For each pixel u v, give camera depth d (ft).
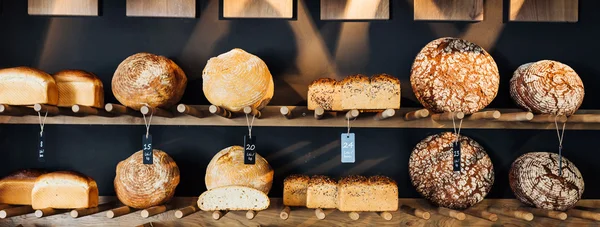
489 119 7.11
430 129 8.23
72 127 8.21
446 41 7.77
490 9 8.30
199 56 8.24
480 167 7.73
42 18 8.25
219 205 7.07
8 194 7.45
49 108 6.71
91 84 7.30
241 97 7.00
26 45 8.23
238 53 7.19
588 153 8.29
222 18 8.26
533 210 7.37
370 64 8.25
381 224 8.00
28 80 6.99
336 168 8.21
